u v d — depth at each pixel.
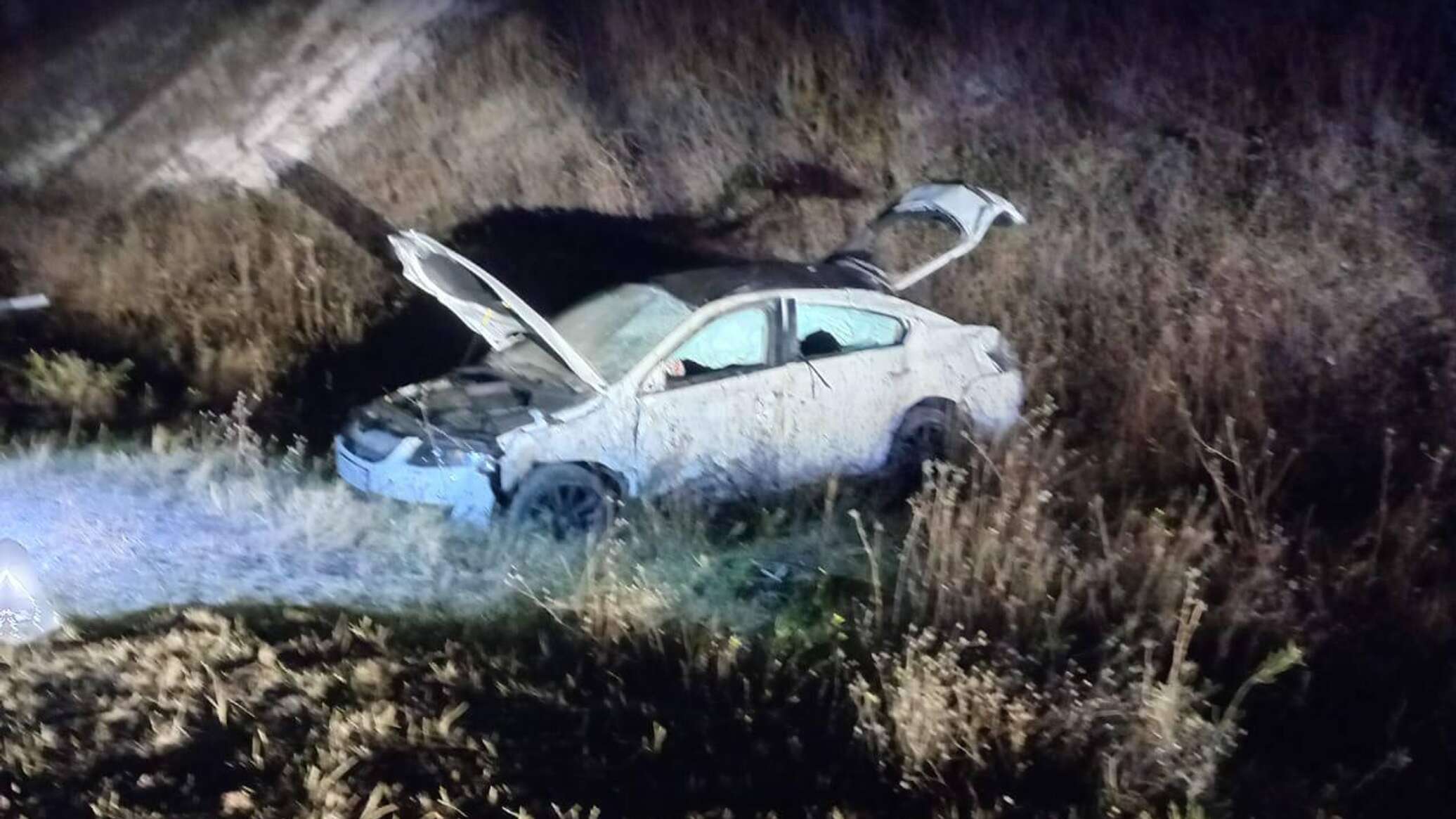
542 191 11.41
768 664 5.86
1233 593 6.48
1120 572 6.70
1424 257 10.47
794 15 12.91
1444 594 6.76
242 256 10.53
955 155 11.78
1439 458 8.00
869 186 11.59
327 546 6.81
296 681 5.39
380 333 10.29
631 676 5.82
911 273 9.52
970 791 5.13
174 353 9.87
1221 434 8.77
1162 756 5.29
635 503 7.34
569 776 5.04
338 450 7.48
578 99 12.12
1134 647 6.07
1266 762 5.70
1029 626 6.21
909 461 8.07
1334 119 11.78
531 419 7.18
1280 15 12.81
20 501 7.21
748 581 6.73
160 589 6.19
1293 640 6.02
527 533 7.05
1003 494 6.91
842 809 4.98
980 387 8.29
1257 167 11.38
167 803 4.65
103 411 8.99
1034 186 11.42
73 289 10.41
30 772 4.75
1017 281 10.64
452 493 7.04
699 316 7.54
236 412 8.28
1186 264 10.60
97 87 12.88
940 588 6.22
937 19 12.95
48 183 11.55
